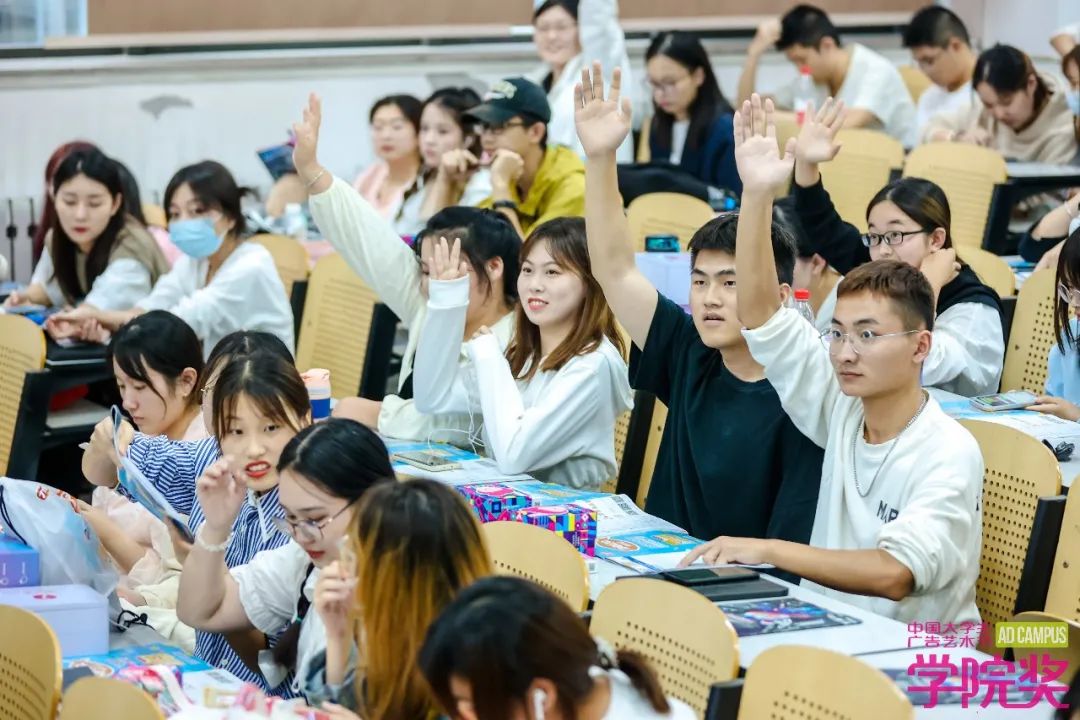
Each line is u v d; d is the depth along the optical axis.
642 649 3.33
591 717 2.53
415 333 5.92
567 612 2.51
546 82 9.90
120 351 5.15
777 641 3.46
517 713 2.45
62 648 3.76
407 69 11.02
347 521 3.47
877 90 10.43
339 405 5.84
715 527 4.45
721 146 9.39
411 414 5.59
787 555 3.83
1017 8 12.19
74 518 4.08
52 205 7.62
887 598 3.76
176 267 7.30
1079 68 8.98
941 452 3.86
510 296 5.52
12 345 6.54
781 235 4.60
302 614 3.78
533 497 4.62
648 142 9.95
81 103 10.05
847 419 4.06
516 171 7.51
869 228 5.93
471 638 2.45
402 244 5.98
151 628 4.02
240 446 4.12
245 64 10.51
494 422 4.98
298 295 7.47
